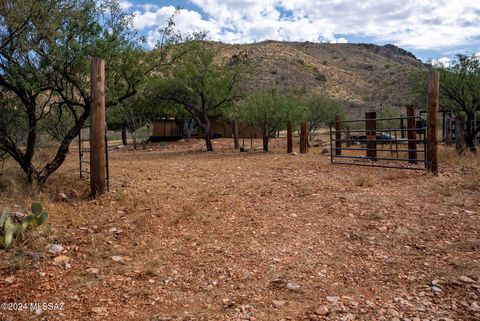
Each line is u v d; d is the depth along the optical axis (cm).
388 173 1088
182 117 3161
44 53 852
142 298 391
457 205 708
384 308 368
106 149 835
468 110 1507
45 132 1137
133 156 2039
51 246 505
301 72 8631
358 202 752
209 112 2445
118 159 1797
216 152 2156
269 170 1216
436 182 911
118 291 404
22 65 851
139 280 430
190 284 423
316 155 1711
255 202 775
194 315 359
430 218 637
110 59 903
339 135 1658
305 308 372
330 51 14438
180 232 590
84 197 794
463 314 356
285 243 547
